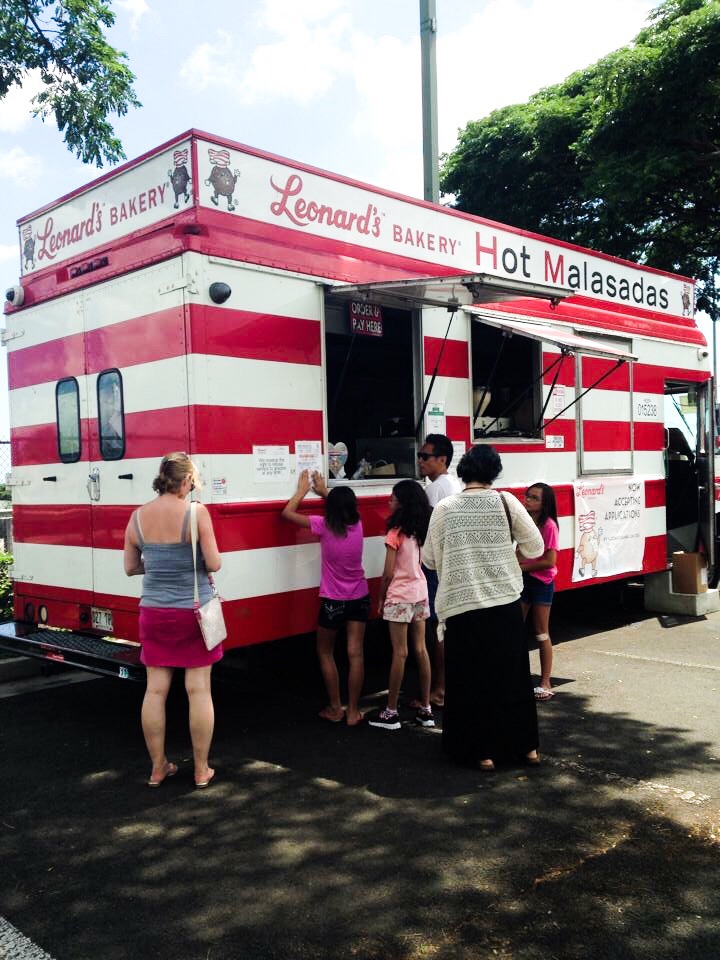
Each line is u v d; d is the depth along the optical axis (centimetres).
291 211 518
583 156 1620
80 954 280
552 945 280
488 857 344
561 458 729
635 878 325
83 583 546
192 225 462
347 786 423
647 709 545
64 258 562
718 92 1399
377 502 575
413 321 602
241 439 481
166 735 509
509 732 440
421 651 512
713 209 1667
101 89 1076
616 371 800
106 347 521
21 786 428
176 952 280
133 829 376
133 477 503
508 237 689
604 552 777
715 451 947
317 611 530
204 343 464
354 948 281
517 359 713
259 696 592
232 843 361
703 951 276
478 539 438
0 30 1009
